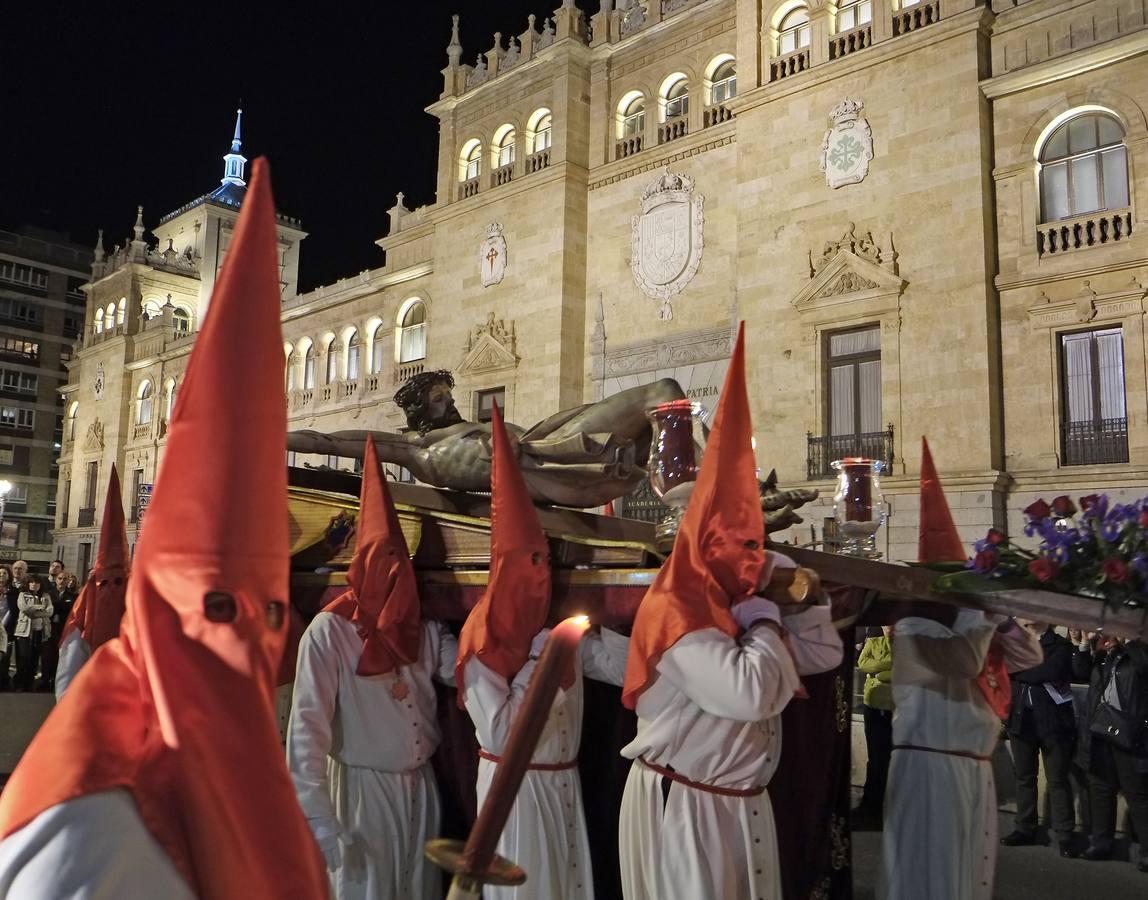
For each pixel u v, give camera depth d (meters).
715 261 19.66
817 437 16.94
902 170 16.55
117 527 6.51
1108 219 14.65
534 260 22.44
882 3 17.23
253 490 1.39
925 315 15.97
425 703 4.09
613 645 3.96
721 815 3.17
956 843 4.41
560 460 4.36
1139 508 3.38
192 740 1.34
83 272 58.06
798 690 3.11
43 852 1.26
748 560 3.09
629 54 22.08
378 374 28.08
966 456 15.24
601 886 4.54
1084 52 14.84
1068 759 7.52
